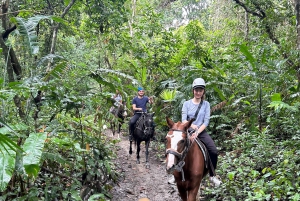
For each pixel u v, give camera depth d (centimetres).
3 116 481
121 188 705
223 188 592
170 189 708
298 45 711
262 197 490
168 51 1442
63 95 503
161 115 1202
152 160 982
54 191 480
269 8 1191
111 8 1161
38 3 1063
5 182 307
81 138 588
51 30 1423
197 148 491
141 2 2147
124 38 1438
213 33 1617
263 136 707
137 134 941
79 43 1809
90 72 582
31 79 495
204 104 515
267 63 803
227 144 887
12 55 735
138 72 1427
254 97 852
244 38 1421
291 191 507
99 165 600
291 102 762
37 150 340
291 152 604
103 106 632
